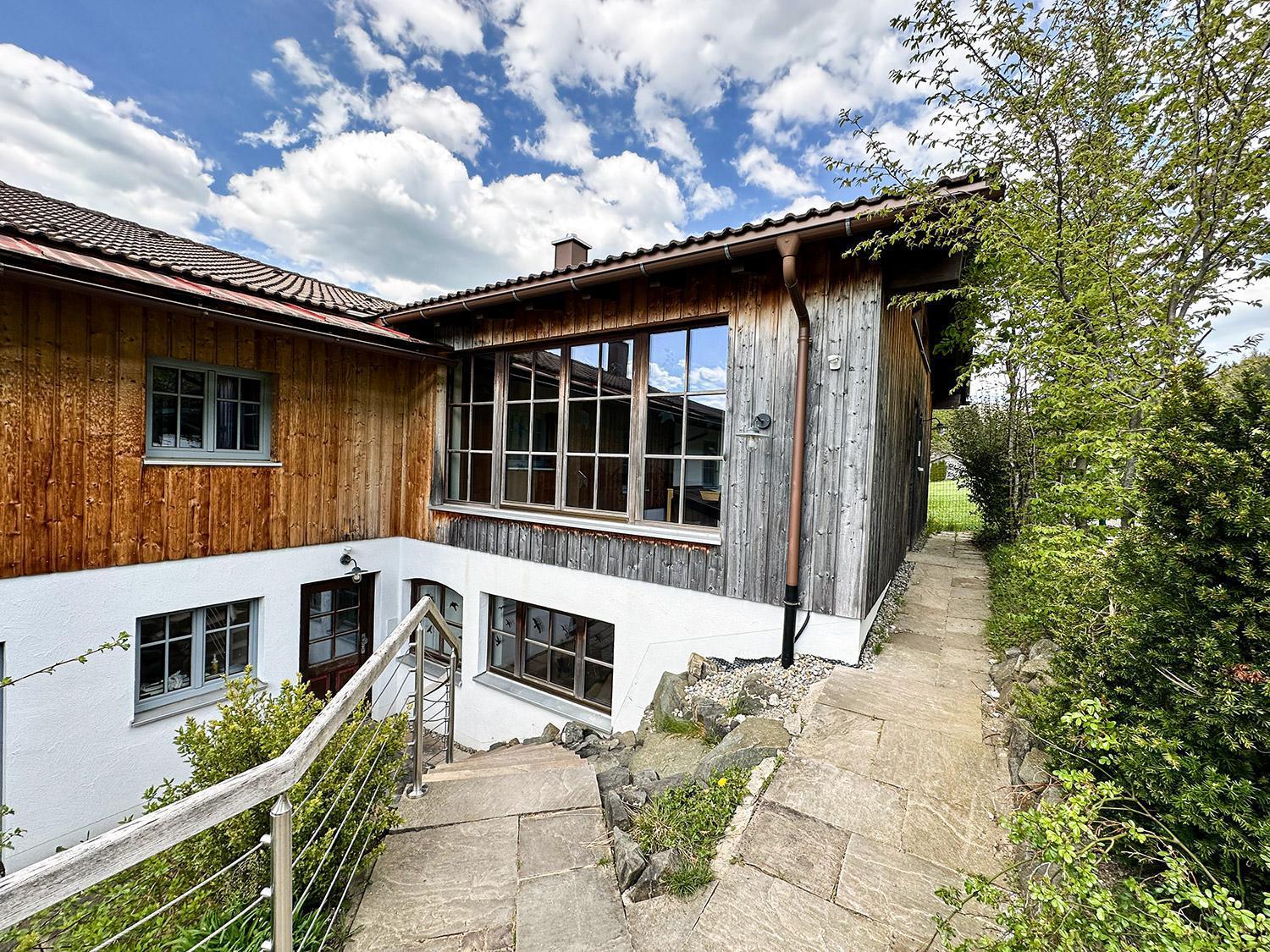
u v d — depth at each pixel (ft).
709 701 11.21
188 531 14.69
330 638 18.72
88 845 3.10
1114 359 10.39
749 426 13.14
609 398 15.65
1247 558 4.86
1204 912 4.35
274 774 4.40
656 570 14.51
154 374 14.25
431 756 14.66
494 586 17.85
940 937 5.41
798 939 5.48
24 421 12.01
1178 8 9.57
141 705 14.19
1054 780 6.91
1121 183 11.42
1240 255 10.24
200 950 5.06
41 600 12.32
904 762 8.36
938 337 26.04
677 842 6.88
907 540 24.22
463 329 18.62
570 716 15.99
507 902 6.25
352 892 6.43
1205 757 4.95
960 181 10.42
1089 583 8.17
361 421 19.04
